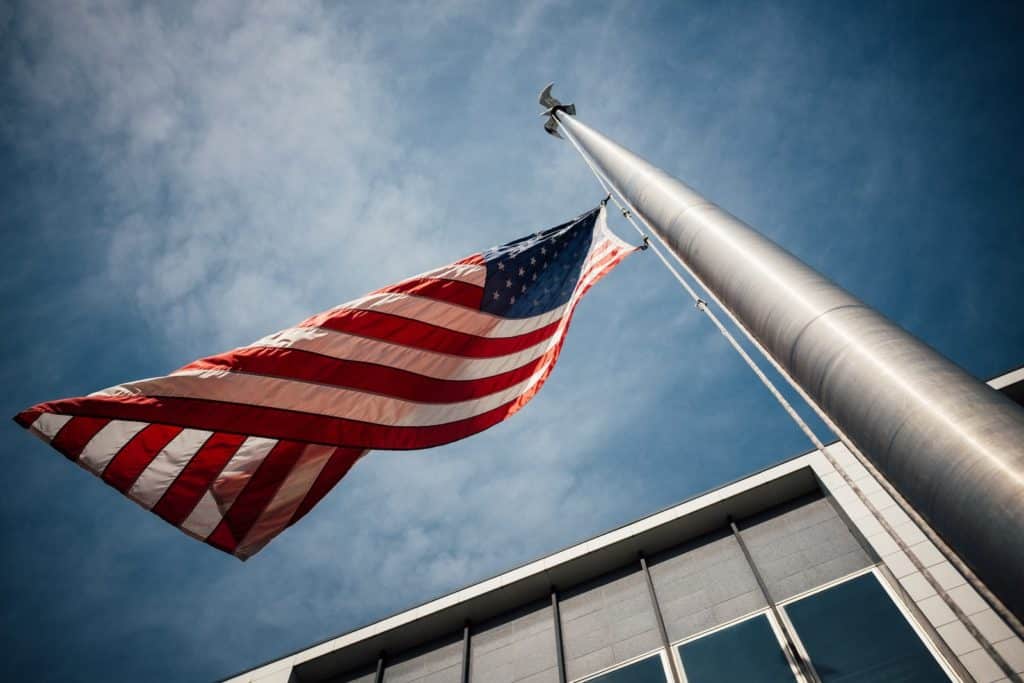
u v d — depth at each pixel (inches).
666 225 183.5
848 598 382.0
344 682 501.4
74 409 229.9
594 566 499.2
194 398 246.1
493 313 328.2
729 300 148.9
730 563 453.4
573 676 430.0
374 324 299.0
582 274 345.4
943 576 347.6
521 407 306.0
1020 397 445.1
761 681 364.2
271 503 257.1
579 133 312.3
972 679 299.3
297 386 267.0
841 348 113.3
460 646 493.7
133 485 240.7
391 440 272.1
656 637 426.3
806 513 458.6
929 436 93.5
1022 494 80.4
